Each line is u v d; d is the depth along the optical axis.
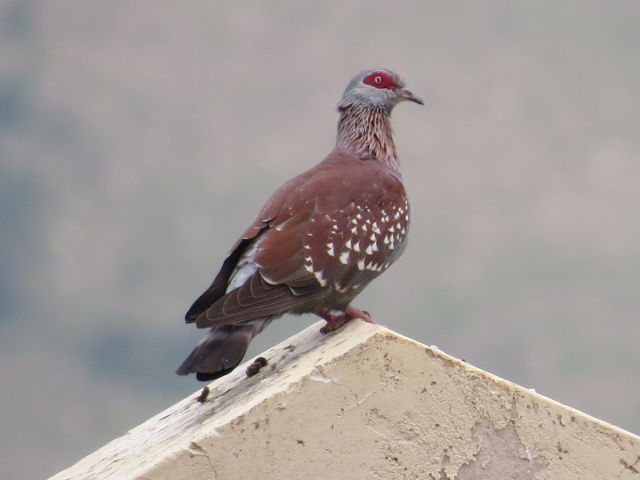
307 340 12.26
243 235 12.70
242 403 10.81
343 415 10.59
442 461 10.77
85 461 12.94
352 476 10.59
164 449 10.75
